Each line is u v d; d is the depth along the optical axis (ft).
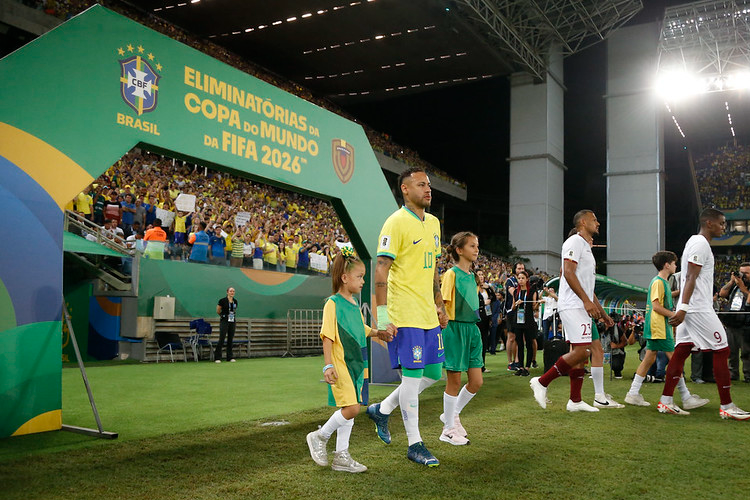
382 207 24.71
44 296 14.39
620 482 10.11
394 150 109.19
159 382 25.45
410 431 11.68
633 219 98.94
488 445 13.05
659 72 101.76
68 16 62.39
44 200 14.16
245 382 25.62
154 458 11.85
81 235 40.11
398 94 120.47
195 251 41.50
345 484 10.00
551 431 14.66
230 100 17.61
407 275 11.96
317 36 91.86
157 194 49.39
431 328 12.10
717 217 17.33
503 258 96.43
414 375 11.73
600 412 17.66
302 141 20.35
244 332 43.42
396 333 11.65
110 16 14.85
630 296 44.70
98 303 38.52
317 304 50.65
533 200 99.66
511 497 9.27
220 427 15.10
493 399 20.27
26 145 13.65
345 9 81.71
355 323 11.44
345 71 107.55
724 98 123.75
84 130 14.34
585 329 17.13
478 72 104.99
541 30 89.86
